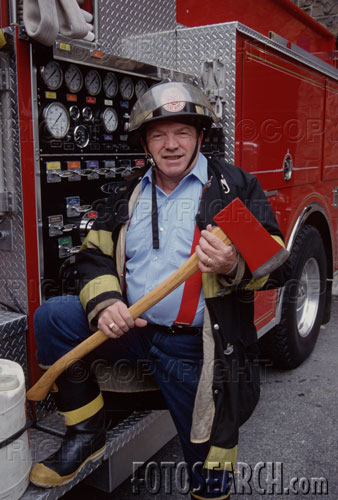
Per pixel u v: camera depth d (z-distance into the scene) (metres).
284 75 3.10
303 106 3.38
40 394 1.70
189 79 2.69
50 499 1.64
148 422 2.09
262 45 2.85
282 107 3.10
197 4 3.12
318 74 3.57
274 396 3.05
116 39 2.54
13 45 1.81
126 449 2.09
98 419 1.78
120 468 2.07
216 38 2.69
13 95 1.86
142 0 2.67
